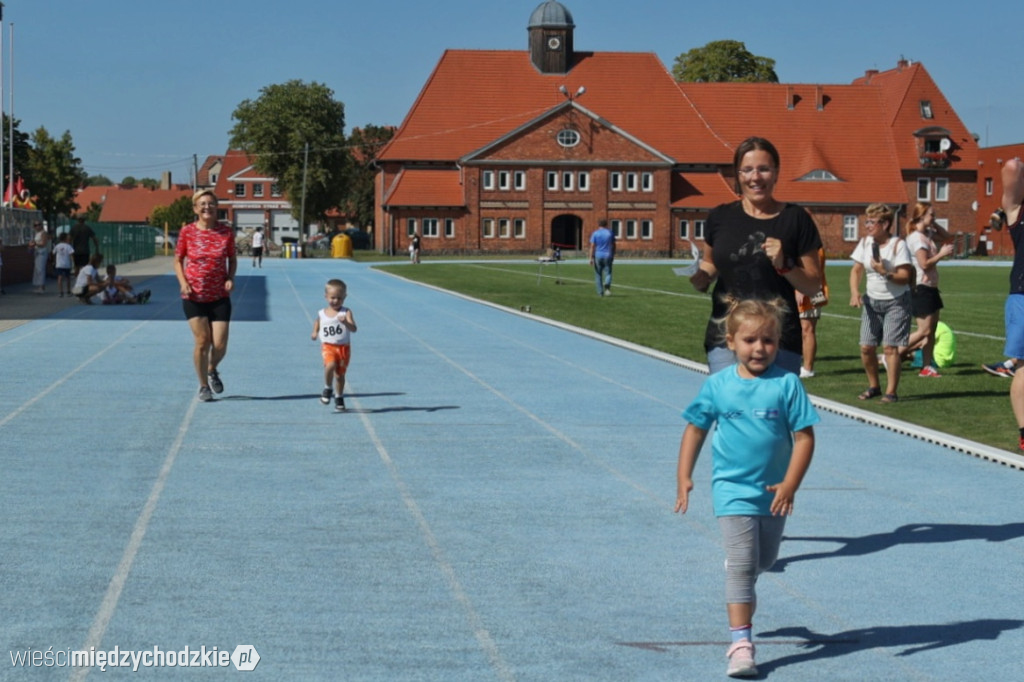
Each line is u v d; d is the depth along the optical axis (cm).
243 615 644
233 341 2208
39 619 632
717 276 796
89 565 734
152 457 1082
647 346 2158
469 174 9719
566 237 10238
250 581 706
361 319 2800
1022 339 1146
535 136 9750
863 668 581
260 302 3403
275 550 775
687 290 4197
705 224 798
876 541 823
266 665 570
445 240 9781
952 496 966
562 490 970
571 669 572
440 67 10312
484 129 10069
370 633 618
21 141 10012
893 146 10675
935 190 10719
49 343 2125
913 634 632
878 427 1306
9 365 1780
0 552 760
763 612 670
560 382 1662
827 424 1327
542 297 3719
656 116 10300
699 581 720
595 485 989
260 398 1470
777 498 580
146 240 8350
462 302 3469
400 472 1033
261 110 11656
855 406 1463
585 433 1245
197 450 1120
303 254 9212
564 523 859
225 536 808
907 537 835
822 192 10394
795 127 10706
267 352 2014
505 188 9781
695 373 1777
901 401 1510
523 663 579
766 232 767
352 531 827
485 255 9781
